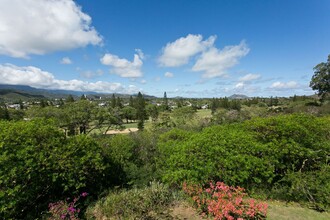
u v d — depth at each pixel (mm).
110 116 23391
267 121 5910
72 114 20562
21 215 3996
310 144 5414
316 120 6305
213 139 5559
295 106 27688
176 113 26312
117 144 6344
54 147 4434
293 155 5172
